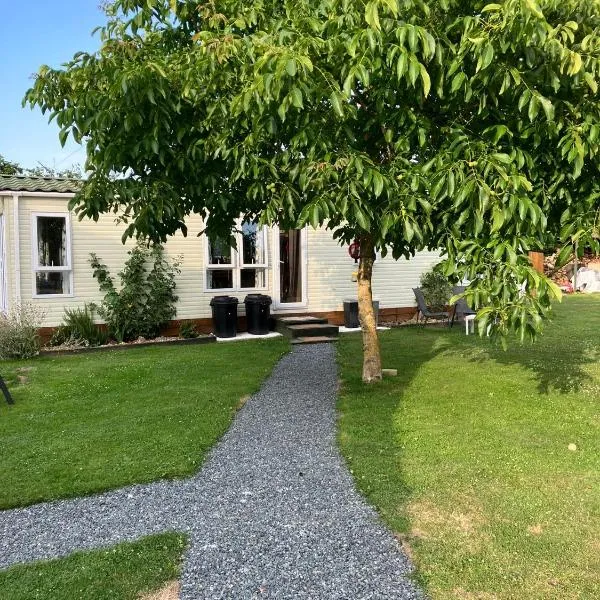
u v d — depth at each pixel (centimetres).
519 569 277
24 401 625
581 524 320
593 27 359
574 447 442
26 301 1012
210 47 396
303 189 380
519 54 338
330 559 290
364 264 665
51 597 261
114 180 489
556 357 817
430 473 396
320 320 1155
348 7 345
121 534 323
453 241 364
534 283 312
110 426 522
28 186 1012
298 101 313
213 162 485
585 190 393
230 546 305
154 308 1073
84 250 1057
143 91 411
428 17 348
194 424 523
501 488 370
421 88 365
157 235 533
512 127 378
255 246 1197
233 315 1103
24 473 411
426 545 301
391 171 384
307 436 491
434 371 732
